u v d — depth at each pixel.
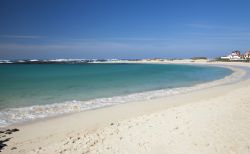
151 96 19.19
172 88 24.23
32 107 14.94
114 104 15.93
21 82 31.02
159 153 6.67
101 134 8.92
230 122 8.12
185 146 6.82
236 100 11.84
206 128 7.85
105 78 37.53
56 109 14.37
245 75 41.75
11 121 11.70
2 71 63.25
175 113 10.59
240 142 6.59
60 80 33.97
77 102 16.70
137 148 7.15
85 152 7.31
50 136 9.44
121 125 9.87
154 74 47.72
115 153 7.02
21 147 8.31
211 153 6.24
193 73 50.09
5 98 18.23
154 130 8.42
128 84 28.30
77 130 10.09
